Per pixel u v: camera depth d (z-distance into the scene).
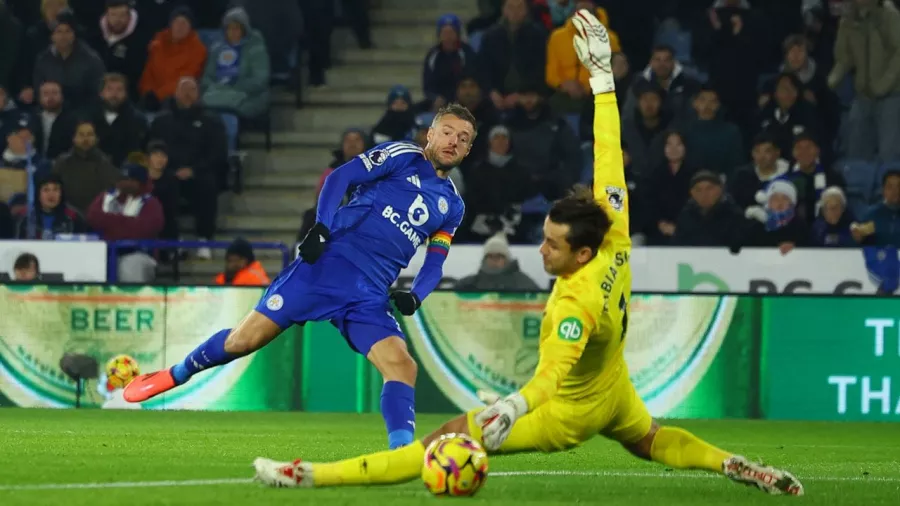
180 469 21.31
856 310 38.28
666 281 41.19
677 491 18.88
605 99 17.94
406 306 20.48
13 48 52.44
